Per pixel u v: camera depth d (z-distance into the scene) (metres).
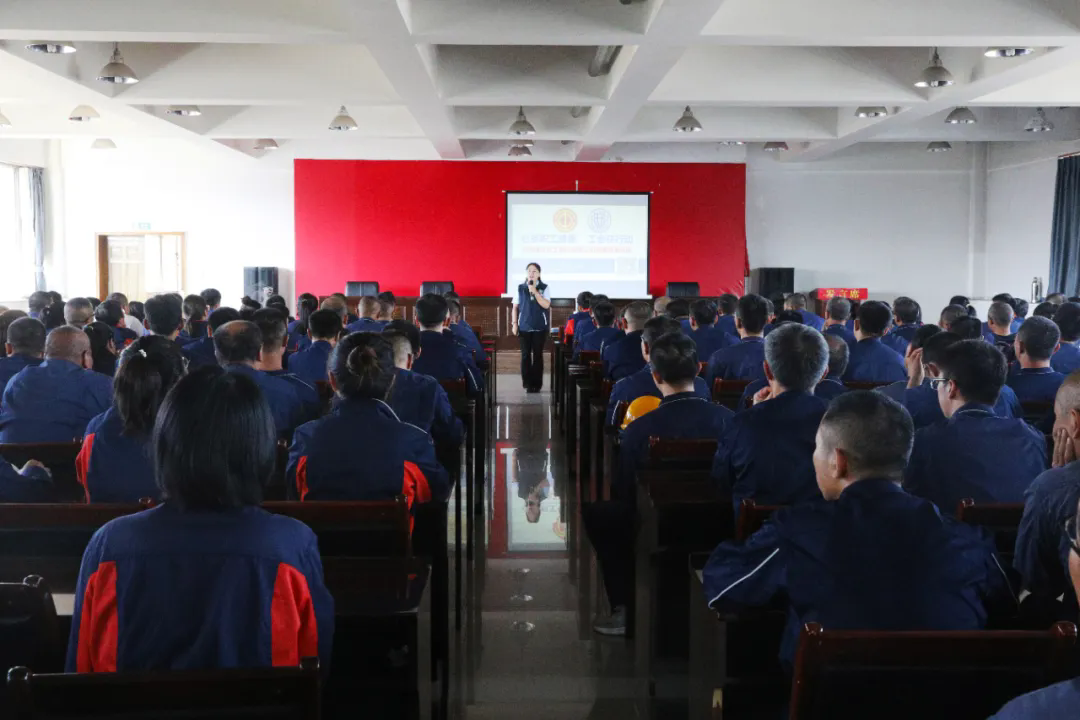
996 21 6.17
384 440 2.43
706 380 4.86
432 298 5.14
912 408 3.17
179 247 14.03
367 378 2.45
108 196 13.95
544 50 8.52
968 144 14.54
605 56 7.79
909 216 14.65
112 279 14.16
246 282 13.58
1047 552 1.77
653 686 2.60
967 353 2.40
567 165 13.70
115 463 2.17
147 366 2.18
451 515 3.24
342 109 9.03
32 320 3.93
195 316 6.72
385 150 13.47
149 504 1.91
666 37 6.30
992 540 1.62
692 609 2.10
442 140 11.07
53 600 1.61
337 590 1.86
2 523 1.92
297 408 3.38
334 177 13.62
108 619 1.35
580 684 2.80
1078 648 1.36
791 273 13.84
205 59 8.33
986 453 2.26
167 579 1.34
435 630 2.69
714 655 1.86
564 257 13.75
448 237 13.69
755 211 14.62
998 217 14.33
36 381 3.35
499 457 6.30
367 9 5.64
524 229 13.71
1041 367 3.69
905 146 14.55
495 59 8.52
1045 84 8.71
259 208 14.02
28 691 1.13
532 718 2.58
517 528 4.60
